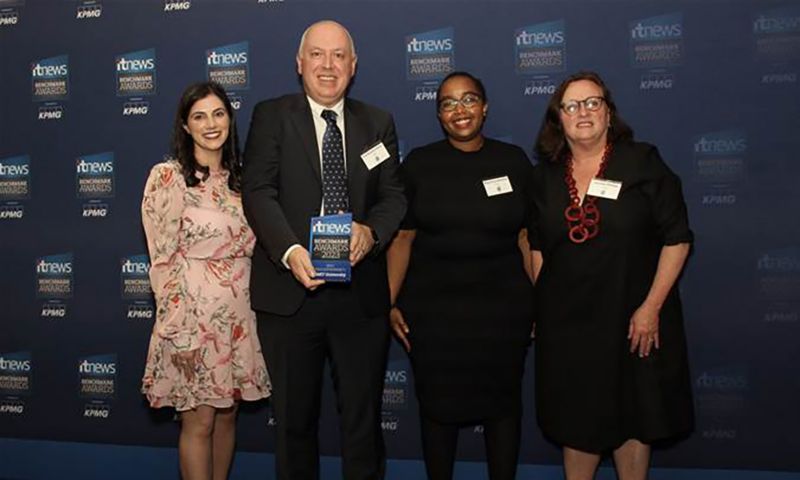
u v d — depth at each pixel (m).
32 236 3.21
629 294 2.16
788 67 2.78
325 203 2.23
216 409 2.45
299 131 2.24
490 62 2.91
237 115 3.04
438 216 2.38
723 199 2.85
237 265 2.34
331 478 3.09
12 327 3.26
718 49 2.81
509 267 2.42
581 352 2.19
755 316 2.86
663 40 2.83
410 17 2.93
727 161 2.84
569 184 2.25
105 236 3.16
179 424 3.17
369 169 2.27
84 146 3.15
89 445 3.23
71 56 3.14
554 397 2.25
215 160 2.37
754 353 2.87
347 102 2.37
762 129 2.81
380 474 2.35
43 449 3.26
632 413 2.19
